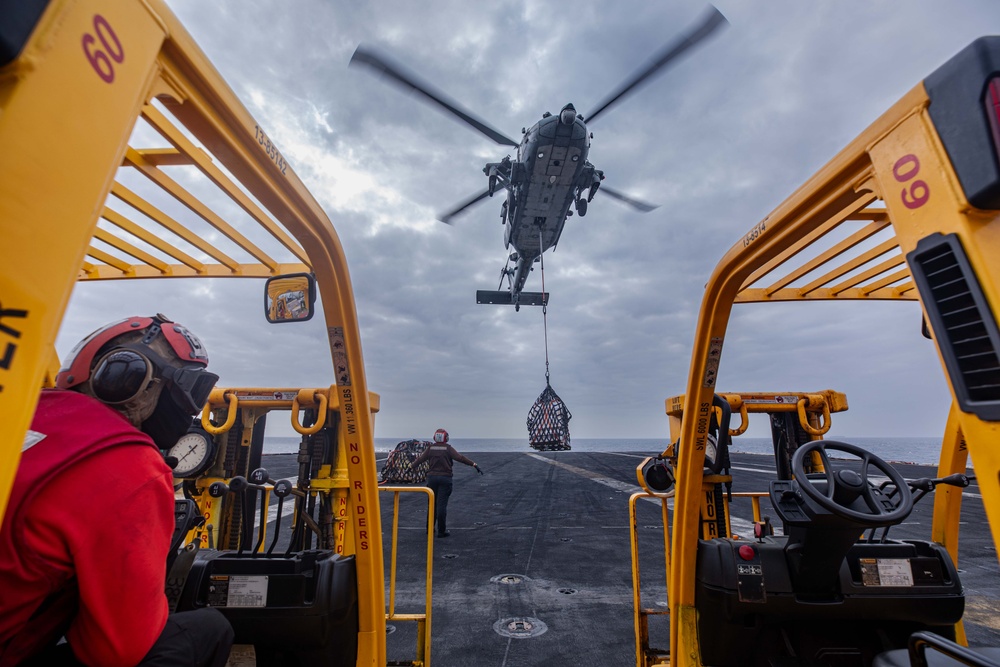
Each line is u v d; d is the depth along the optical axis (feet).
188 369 4.38
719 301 5.78
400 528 26.05
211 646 4.31
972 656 3.05
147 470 3.40
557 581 16.62
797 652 6.87
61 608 3.29
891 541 7.18
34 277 1.67
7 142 1.60
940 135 2.44
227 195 4.83
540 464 75.82
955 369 2.34
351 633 6.27
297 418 10.39
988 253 2.21
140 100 2.23
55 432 3.16
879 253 7.29
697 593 6.96
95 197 1.92
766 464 72.38
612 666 10.49
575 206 35.70
